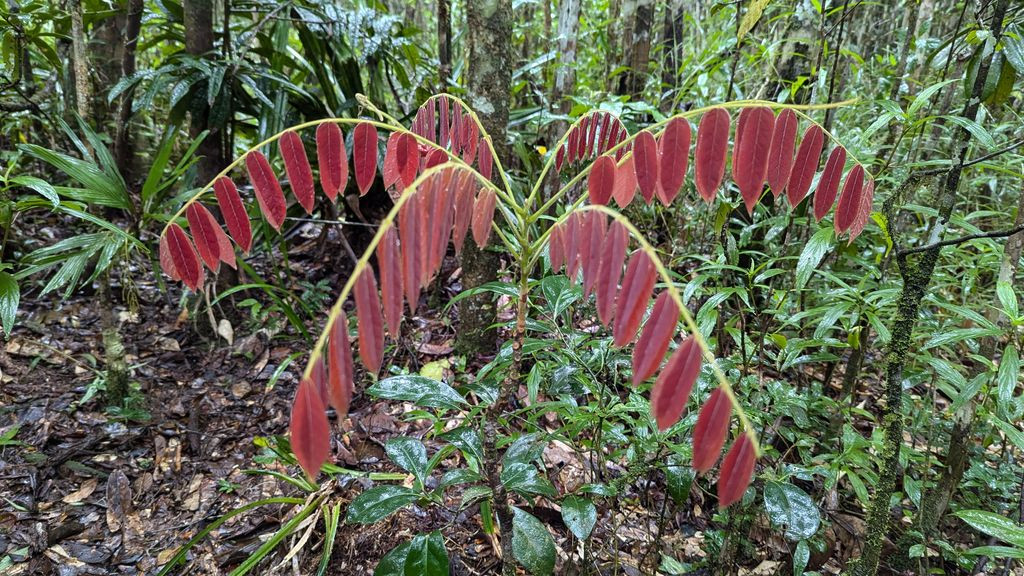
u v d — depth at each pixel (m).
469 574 1.54
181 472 2.02
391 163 0.98
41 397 2.29
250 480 1.98
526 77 3.61
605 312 0.64
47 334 2.64
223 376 2.54
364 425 2.16
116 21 3.36
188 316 2.83
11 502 1.84
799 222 1.58
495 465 1.16
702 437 0.60
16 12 2.60
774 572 1.51
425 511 1.75
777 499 1.16
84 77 2.06
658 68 3.14
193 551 1.70
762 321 1.77
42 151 1.77
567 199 2.44
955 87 1.77
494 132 2.21
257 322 2.82
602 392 1.37
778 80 2.10
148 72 2.50
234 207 0.83
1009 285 1.20
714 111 0.73
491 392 1.41
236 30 2.97
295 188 0.84
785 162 0.78
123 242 1.96
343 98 3.14
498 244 2.28
